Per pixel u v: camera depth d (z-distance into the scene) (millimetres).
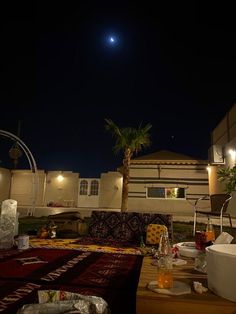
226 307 1726
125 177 13961
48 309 1809
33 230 6465
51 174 20609
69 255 4180
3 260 3773
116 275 3182
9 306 2238
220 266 1843
